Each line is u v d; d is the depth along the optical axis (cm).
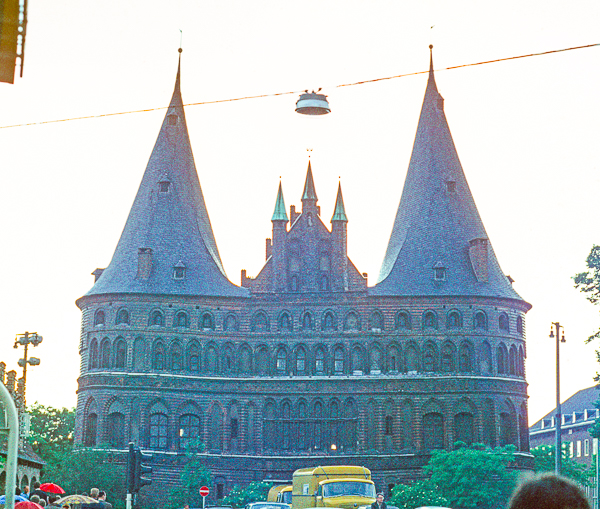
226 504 10506
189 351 11369
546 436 17100
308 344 11450
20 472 6712
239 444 11212
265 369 11438
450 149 12306
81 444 11081
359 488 4262
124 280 11494
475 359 11362
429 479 10456
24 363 6888
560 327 6662
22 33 1024
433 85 12506
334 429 11262
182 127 12356
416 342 11400
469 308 11462
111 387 11138
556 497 546
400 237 12031
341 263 11669
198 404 11244
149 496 10831
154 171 12138
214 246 12181
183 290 11494
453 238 11838
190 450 10981
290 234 11806
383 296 11488
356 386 11306
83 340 11531
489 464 9956
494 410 11250
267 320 11512
